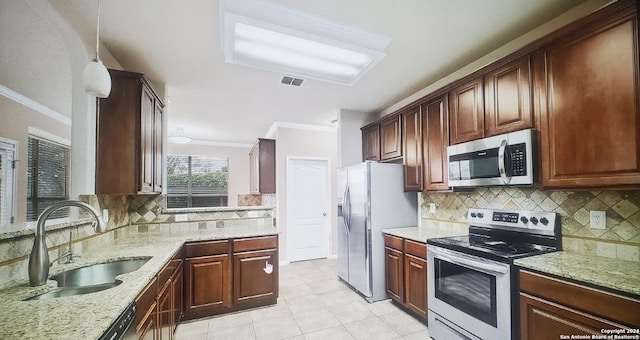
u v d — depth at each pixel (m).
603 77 1.45
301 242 4.92
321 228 5.07
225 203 7.14
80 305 1.05
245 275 2.79
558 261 1.61
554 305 1.44
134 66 2.55
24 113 3.09
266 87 3.12
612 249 1.65
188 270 2.56
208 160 7.12
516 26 1.98
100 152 2.05
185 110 4.05
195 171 7.03
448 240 2.30
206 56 2.38
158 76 2.78
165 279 1.84
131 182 2.09
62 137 3.63
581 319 1.33
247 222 3.32
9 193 2.94
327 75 2.51
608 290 1.24
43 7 1.62
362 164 3.17
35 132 3.24
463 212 2.71
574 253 1.80
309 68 2.37
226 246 2.72
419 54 2.38
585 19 1.52
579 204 1.81
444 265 2.18
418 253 2.52
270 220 3.43
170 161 6.88
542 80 1.75
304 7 1.74
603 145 1.44
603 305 1.25
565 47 1.62
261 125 5.05
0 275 1.23
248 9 1.69
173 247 2.17
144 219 2.89
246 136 6.16
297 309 2.84
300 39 1.95
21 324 0.89
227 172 7.16
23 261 1.37
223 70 2.66
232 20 1.72
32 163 3.23
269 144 5.19
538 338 1.51
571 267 1.48
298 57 2.19
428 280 2.32
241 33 1.87
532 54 1.81
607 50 1.44
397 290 2.84
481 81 2.18
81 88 1.98
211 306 2.63
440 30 2.02
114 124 2.08
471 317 1.91
